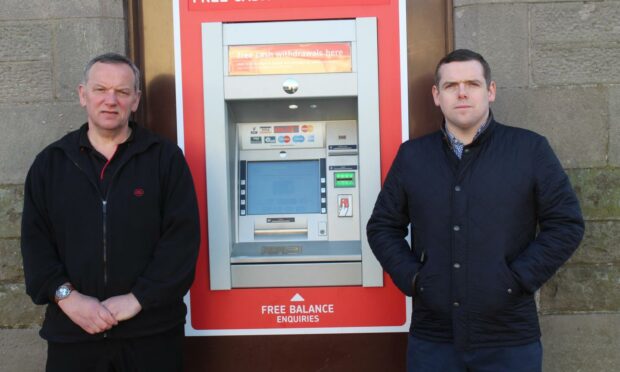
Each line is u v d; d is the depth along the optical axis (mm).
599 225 2410
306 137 2568
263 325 2469
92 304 1888
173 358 2062
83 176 1968
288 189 2541
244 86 2389
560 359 2424
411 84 2434
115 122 1979
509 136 1889
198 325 2473
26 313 2467
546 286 2418
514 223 1827
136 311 1903
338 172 2520
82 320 1876
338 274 2432
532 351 1847
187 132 2439
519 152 1854
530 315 1859
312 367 2479
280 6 2410
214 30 2387
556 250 1797
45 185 1999
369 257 2404
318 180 2533
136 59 2465
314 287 2447
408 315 2443
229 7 2420
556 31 2395
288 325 2465
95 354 1958
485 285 1803
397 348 2463
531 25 2391
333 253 2428
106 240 1941
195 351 2492
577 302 2416
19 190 2457
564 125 2400
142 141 2035
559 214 1827
